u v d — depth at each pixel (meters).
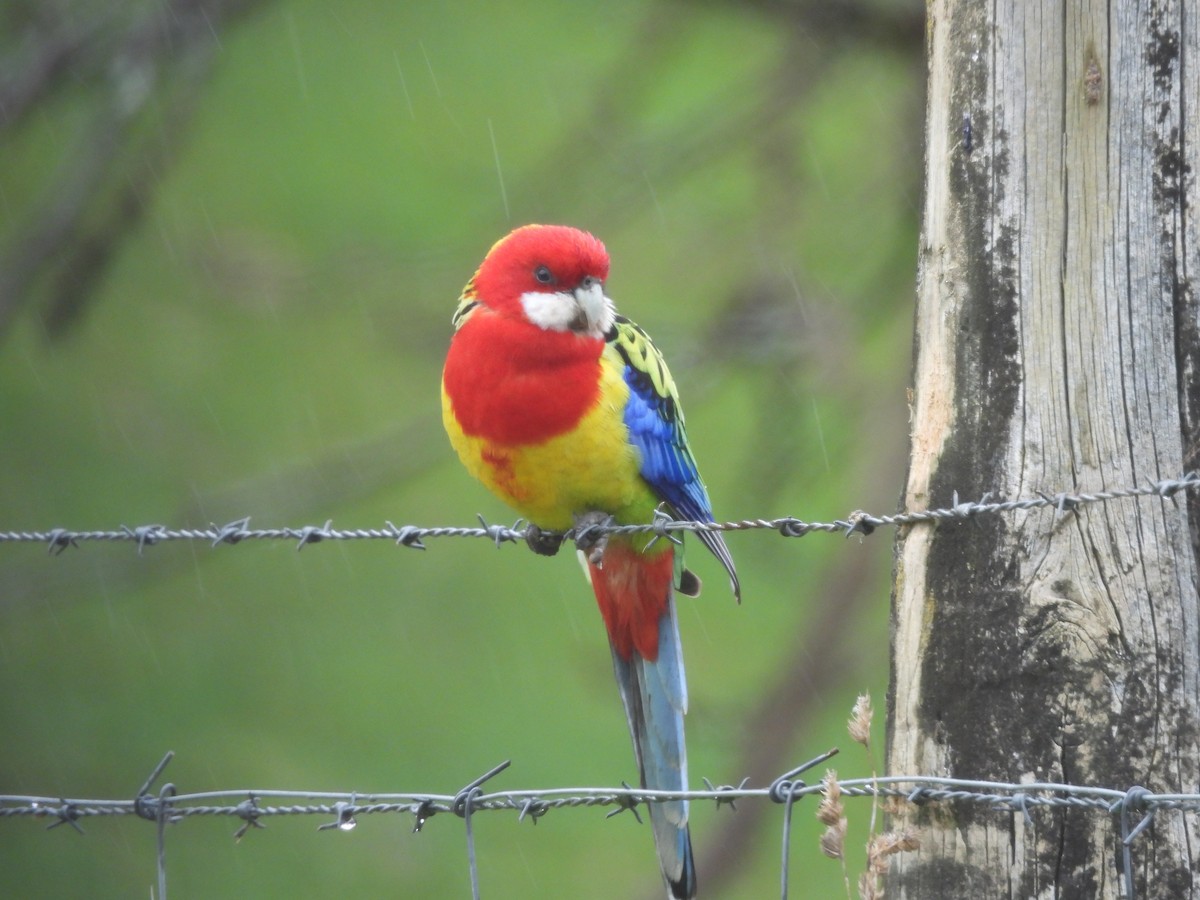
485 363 6.66
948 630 4.66
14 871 15.45
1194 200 4.45
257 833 15.98
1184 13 4.48
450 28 21.91
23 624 18.64
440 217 19.72
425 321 14.12
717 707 13.91
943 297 4.81
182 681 17.81
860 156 15.32
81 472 19.45
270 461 19.33
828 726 15.52
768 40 17.92
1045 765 4.48
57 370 20.84
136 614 18.67
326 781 16.14
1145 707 4.39
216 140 21.16
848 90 14.66
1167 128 4.49
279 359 20.95
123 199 11.12
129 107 10.92
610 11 15.62
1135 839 4.34
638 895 14.01
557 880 15.15
